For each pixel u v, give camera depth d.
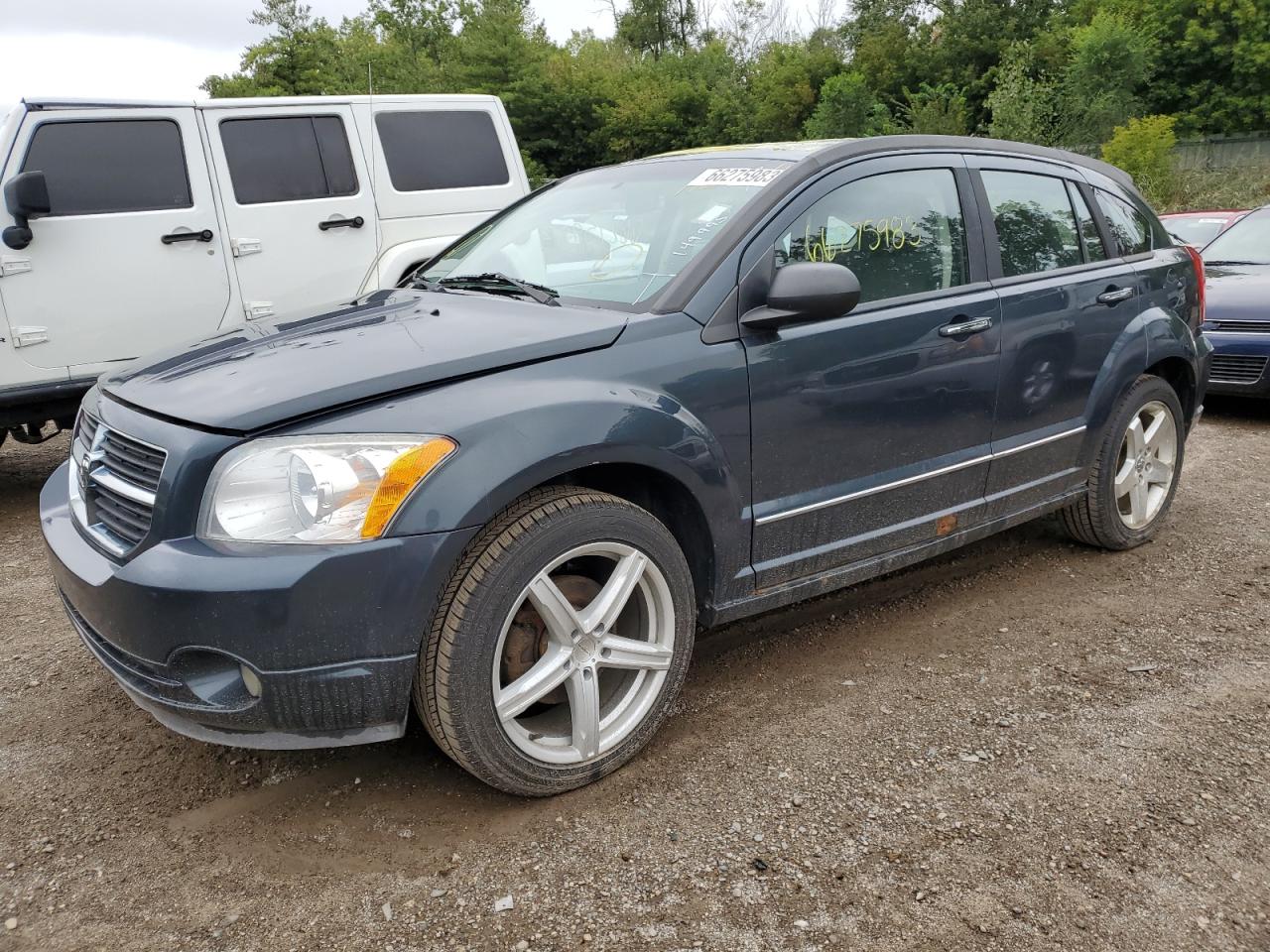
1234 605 3.60
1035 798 2.40
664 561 2.50
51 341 5.38
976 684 3.00
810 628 3.46
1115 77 32.09
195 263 5.83
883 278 3.04
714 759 2.59
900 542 3.18
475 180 7.02
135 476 2.25
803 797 2.41
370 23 52.12
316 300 6.34
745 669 3.13
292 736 2.15
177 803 2.45
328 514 2.05
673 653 2.57
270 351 2.52
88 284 5.47
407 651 2.12
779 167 2.97
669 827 2.30
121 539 2.25
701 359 2.57
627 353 2.48
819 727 2.75
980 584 3.86
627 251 2.97
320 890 2.11
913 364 3.03
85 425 2.71
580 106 41.81
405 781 2.53
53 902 2.09
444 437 2.14
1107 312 3.78
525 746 2.33
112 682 3.13
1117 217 4.07
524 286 3.02
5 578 4.19
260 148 6.09
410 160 6.71
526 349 2.36
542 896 2.07
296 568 2.01
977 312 3.23
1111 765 2.54
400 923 2.00
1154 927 1.97
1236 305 6.80
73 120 5.44
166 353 2.85
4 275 5.19
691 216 2.92
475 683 2.20
